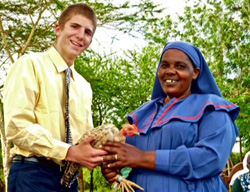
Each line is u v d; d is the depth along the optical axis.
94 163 3.90
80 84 4.83
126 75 19.09
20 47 15.00
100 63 18.41
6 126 4.21
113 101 18.94
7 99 4.26
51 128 4.35
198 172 3.70
